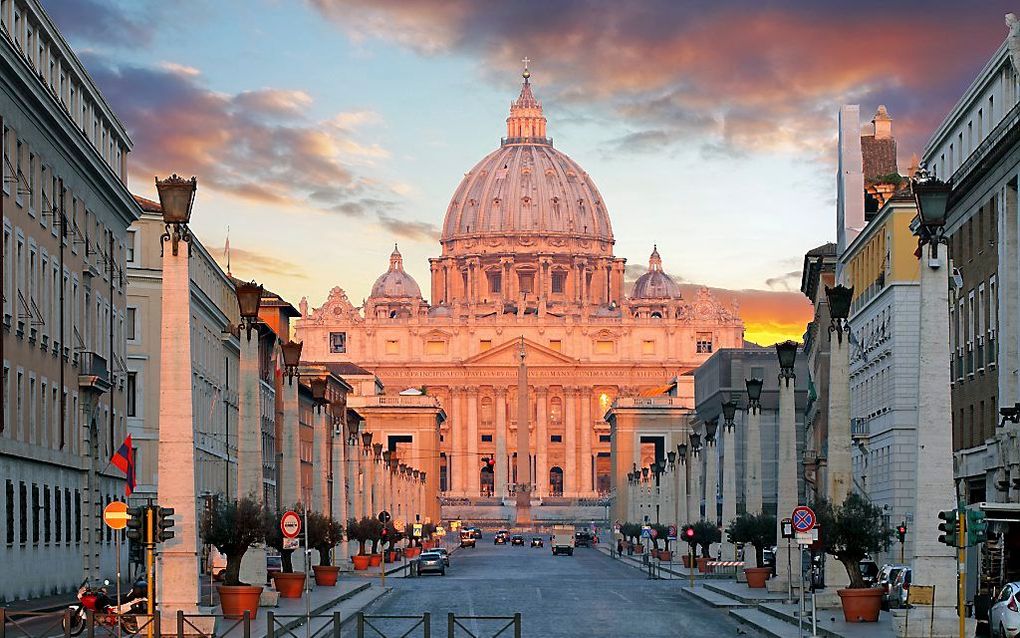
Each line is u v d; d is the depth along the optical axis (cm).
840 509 5669
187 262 4400
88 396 7569
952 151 7738
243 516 5609
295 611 6003
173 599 4347
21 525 6325
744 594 7438
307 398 16375
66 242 7200
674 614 6556
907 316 9269
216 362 11831
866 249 10362
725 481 9275
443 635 5225
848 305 5888
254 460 5997
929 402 4306
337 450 10019
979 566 5238
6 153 6084
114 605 4888
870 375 10244
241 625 5028
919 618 4278
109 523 4344
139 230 9919
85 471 7538
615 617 6328
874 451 10012
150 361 9856
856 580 5653
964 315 7412
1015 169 6344
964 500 7325
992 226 6856
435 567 11494
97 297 7956
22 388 6400
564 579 10819
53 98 6606
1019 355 6406
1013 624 4309
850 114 11319
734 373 18762
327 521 8588
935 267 4294
